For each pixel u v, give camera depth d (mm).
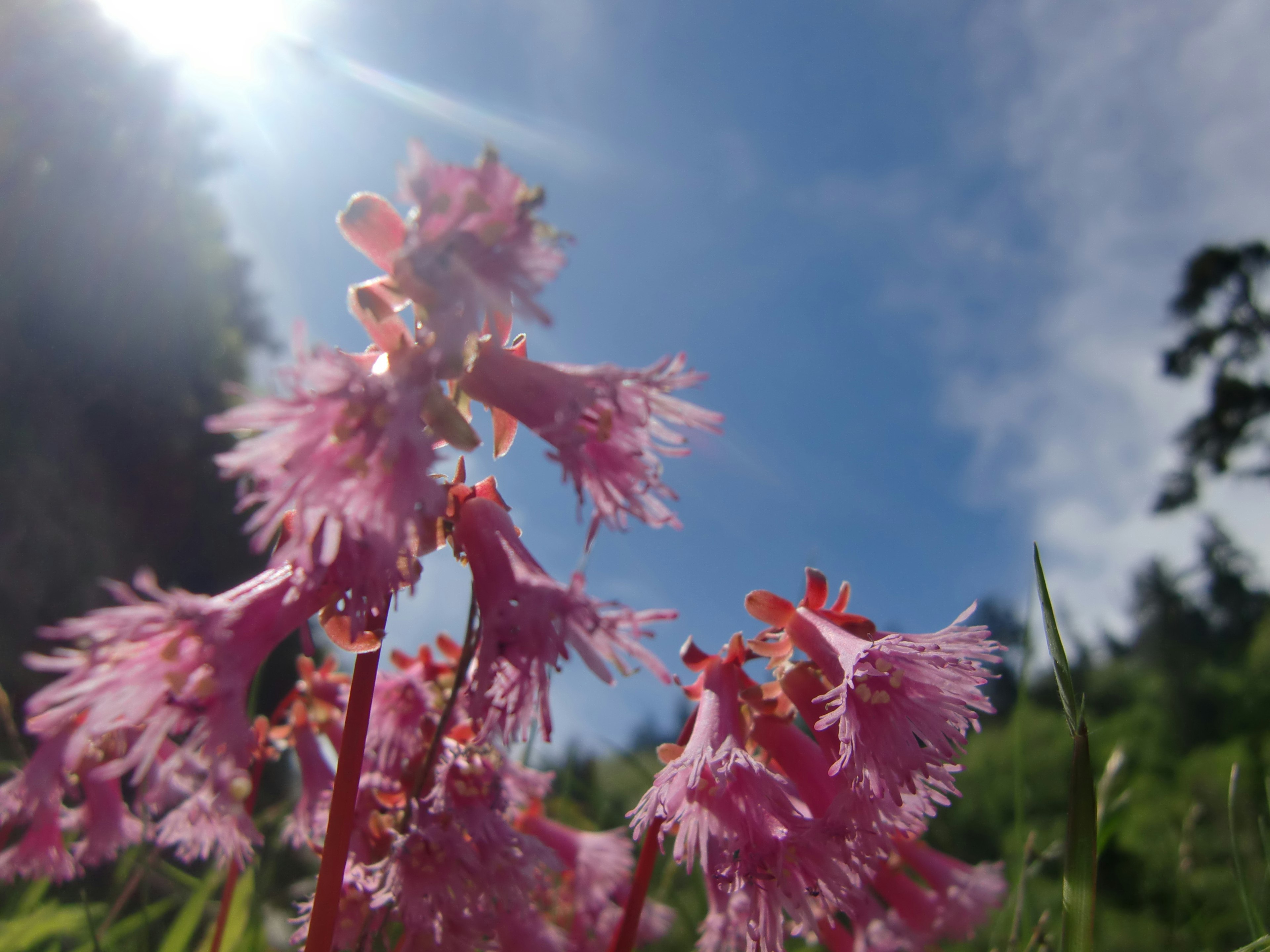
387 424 55
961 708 70
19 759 109
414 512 57
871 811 68
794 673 76
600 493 67
